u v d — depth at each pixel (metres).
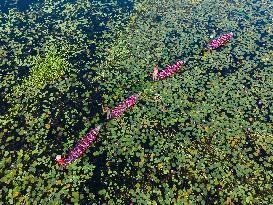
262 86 16.16
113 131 13.80
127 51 17.52
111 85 15.72
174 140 13.68
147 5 21.14
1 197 11.73
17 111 14.44
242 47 18.27
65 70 16.31
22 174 12.34
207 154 13.30
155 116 14.48
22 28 18.78
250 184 12.50
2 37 18.08
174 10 20.86
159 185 12.28
